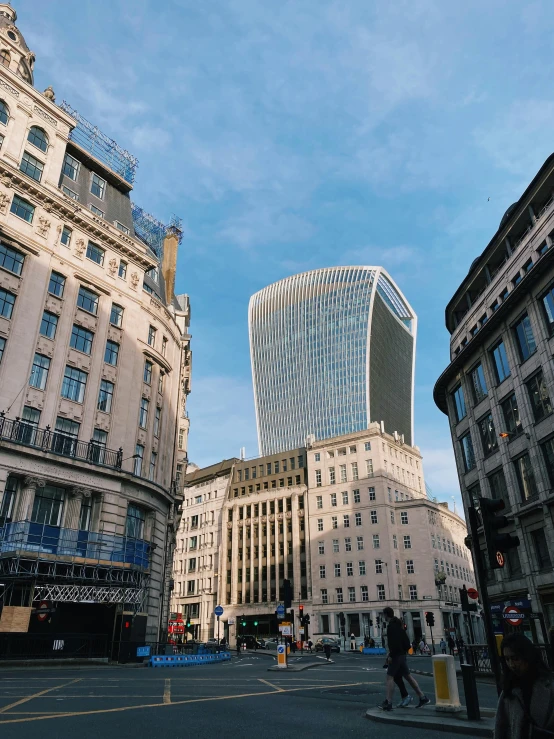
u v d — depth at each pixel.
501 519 9.27
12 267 31.86
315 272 160.62
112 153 44.72
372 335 145.62
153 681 16.91
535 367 27.78
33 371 31.14
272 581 87.06
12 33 38.38
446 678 9.94
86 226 36.72
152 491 35.91
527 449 28.05
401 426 150.88
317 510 85.88
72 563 26.94
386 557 76.31
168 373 42.31
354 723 9.07
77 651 26.34
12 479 28.30
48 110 36.59
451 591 79.88
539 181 28.56
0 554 25.83
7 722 8.27
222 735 7.65
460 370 36.72
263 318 165.50
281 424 151.25
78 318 34.62
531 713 3.31
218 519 98.69
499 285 32.88
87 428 32.88
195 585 96.94
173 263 52.50
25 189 33.34
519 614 23.03
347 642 70.50
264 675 20.81
